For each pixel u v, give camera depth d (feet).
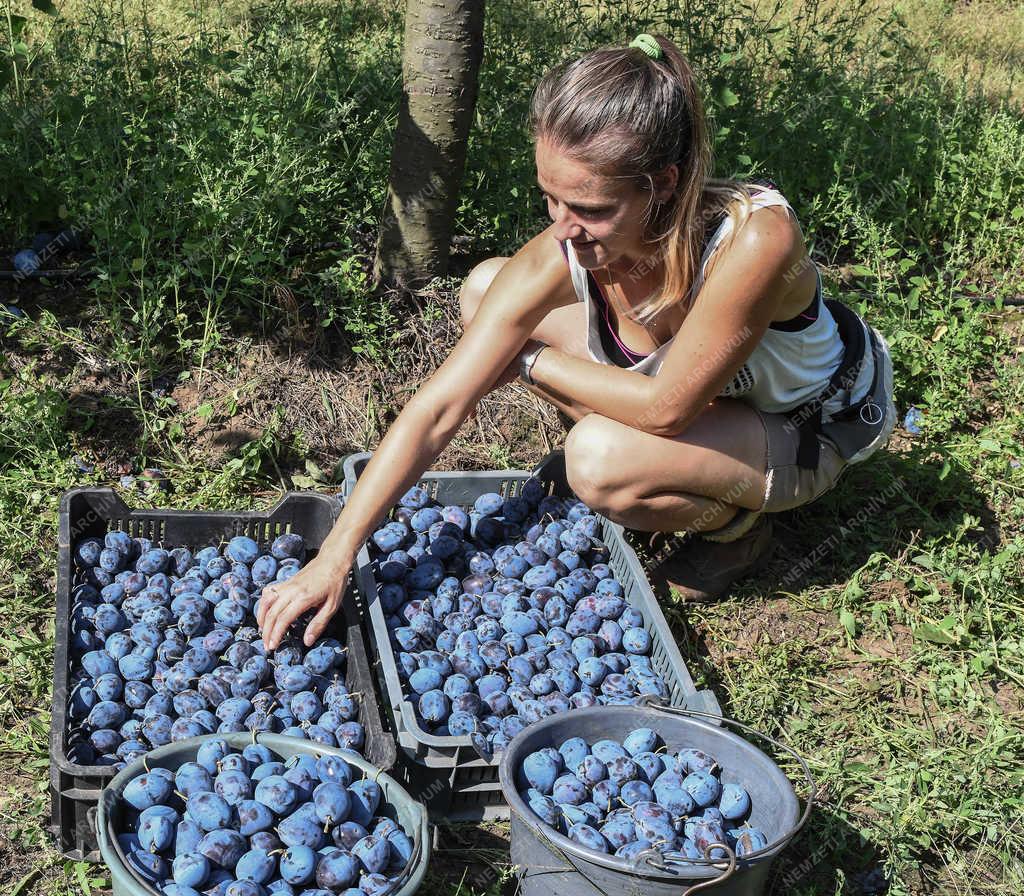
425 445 4.97
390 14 10.57
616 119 3.99
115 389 6.84
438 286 7.62
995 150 9.64
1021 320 8.59
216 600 5.28
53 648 5.16
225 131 7.48
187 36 10.03
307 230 7.75
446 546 5.81
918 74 11.96
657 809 4.21
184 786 4.03
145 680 4.85
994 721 5.39
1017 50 14.43
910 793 4.97
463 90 7.09
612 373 5.19
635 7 11.43
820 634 6.04
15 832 4.49
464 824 4.76
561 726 4.47
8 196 7.69
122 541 5.41
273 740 4.27
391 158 7.38
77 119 7.73
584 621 5.46
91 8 9.21
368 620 5.33
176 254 7.09
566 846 3.83
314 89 8.19
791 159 9.27
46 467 6.23
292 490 6.57
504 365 5.09
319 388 7.11
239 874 3.79
